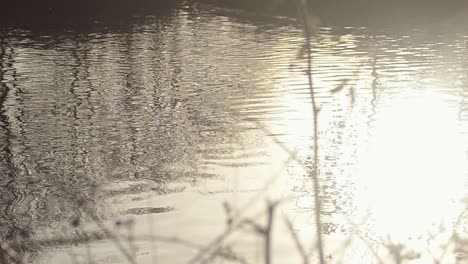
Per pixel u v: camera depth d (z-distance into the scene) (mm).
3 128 12367
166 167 9828
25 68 19031
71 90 15719
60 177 9594
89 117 13039
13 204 8531
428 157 9773
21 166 10203
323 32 24828
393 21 27719
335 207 7664
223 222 7215
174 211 7852
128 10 35031
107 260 6273
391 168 9344
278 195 7863
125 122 12547
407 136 10852
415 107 12867
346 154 9914
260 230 1717
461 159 9617
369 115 12156
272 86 15305
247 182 8719
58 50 22359
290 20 28188
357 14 29547
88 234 7078
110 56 20797
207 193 8477
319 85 15195
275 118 12312
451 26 26078
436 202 7863
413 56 19422
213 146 10672
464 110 12594
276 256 5840
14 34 27016
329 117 12219
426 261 3416
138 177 9461
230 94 14656
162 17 31500
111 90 15586
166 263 6020
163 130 11812
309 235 6434
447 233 4480
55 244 6957
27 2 39094
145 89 15586
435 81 15633
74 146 11109
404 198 8047
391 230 6602
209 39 23875
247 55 20062
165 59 19906
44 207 8359
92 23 30203
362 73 16609
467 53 19812
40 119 13008
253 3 33188
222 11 32719
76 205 8250
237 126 11836
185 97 14555
